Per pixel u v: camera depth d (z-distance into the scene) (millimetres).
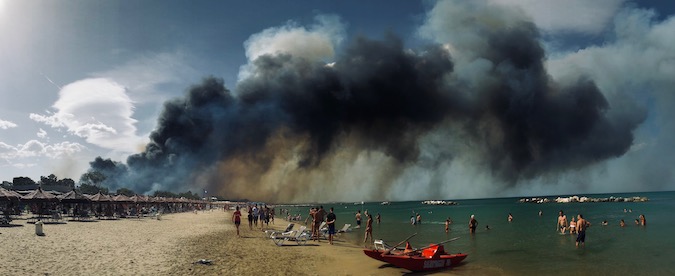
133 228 37750
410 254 21391
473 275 19609
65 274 14820
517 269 21359
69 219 46000
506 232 45188
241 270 17969
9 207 48125
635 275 19906
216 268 18062
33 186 92250
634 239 35062
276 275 17344
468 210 132125
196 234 34938
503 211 114250
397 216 99625
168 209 86000
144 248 23328
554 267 22016
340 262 21719
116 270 16172
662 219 61875
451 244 34094
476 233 44750
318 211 33500
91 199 50219
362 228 53250
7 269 15023
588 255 26422
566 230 41531
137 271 16266
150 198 71250
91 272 15469
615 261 24031
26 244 21953
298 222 69062
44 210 48344
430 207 180875
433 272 20219
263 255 23141
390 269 20078
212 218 69000
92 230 32844
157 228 39594
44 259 17609
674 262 23547
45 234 27562
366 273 18969
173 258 20188
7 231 28391
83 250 21031
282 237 30891
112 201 54594
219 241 29750
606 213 82312
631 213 80000
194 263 18891
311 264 20750
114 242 25328
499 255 26672
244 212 108625
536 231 45469
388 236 41562
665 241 33594
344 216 105875
